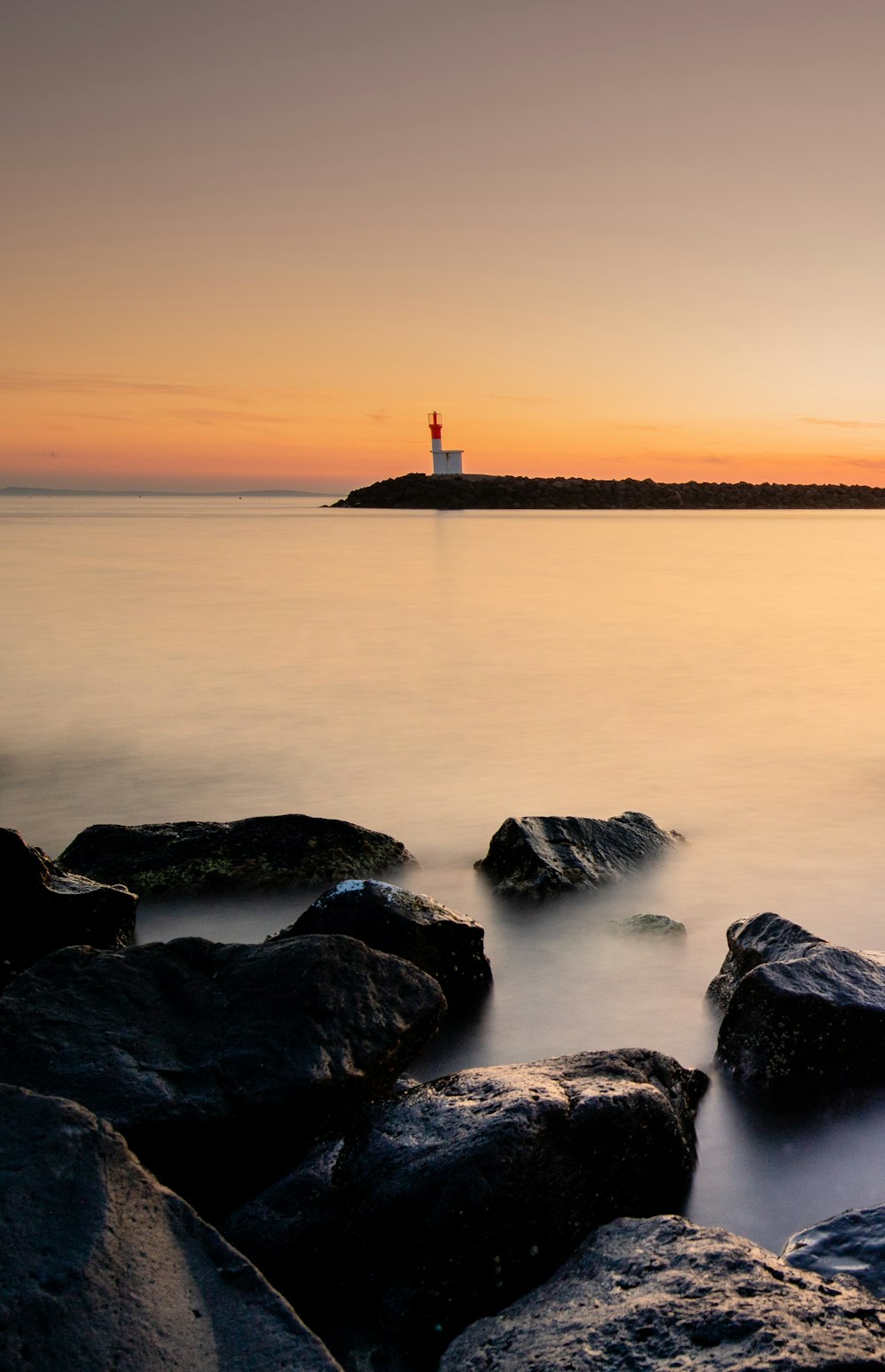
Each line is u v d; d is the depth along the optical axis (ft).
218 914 30.17
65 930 25.20
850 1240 13.43
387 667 79.46
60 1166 12.57
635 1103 16.20
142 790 46.24
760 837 38.83
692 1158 17.70
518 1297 14.19
